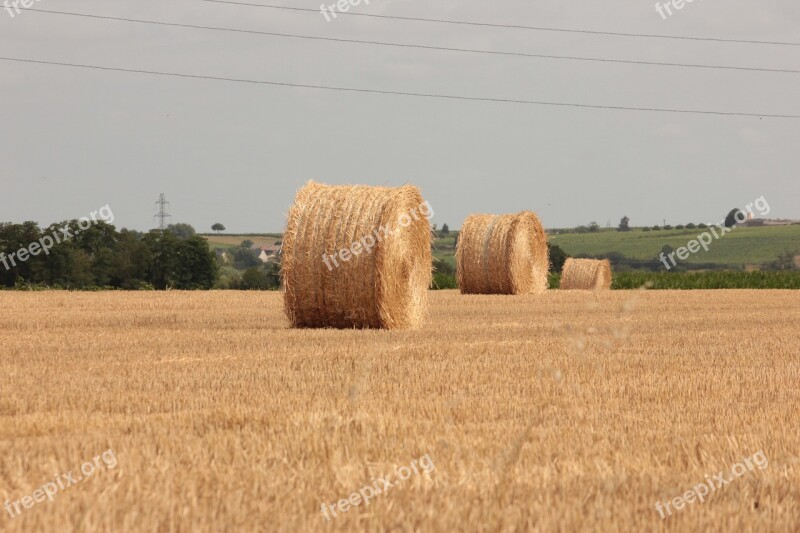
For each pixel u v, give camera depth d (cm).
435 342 3447
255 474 1420
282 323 4400
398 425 1808
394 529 1178
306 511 1251
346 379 2448
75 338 3569
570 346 2967
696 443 1697
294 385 2344
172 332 3822
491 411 2009
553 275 10056
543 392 2292
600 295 7156
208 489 1341
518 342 3466
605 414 1998
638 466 1531
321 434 1712
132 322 4497
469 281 7069
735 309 5825
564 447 1653
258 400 2117
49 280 10956
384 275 3912
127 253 11669
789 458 1586
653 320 4781
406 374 2564
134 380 2417
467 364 2778
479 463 1517
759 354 3158
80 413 1944
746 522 1225
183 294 7569
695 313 5400
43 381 2402
